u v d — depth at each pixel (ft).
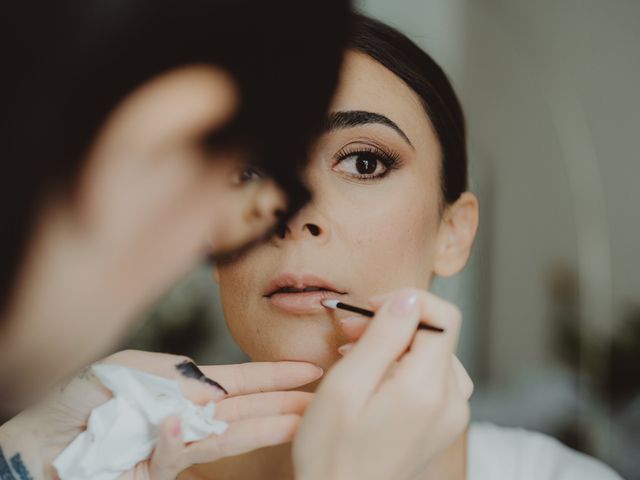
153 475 1.94
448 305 1.74
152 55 0.77
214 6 0.80
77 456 1.99
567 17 5.79
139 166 0.83
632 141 5.80
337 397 1.59
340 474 1.63
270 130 0.94
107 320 0.91
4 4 0.70
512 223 5.62
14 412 0.90
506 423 5.37
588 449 5.39
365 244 2.36
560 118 5.76
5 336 0.84
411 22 5.34
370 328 1.69
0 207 0.76
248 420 1.87
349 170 2.39
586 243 5.75
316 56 0.95
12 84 0.71
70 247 0.83
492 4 5.53
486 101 5.58
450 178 2.72
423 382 1.62
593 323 5.67
